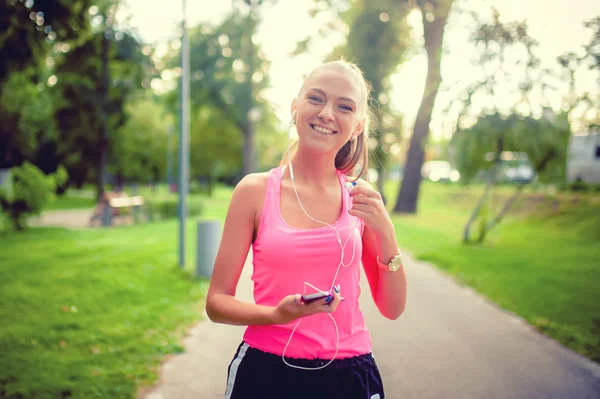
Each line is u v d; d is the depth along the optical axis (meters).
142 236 13.16
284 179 1.65
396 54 23.64
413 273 8.75
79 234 13.53
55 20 6.70
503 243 12.78
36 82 15.15
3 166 18.52
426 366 4.36
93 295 6.37
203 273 7.83
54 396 3.52
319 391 1.55
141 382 3.86
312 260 1.54
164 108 37.66
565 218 15.73
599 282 7.62
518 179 12.91
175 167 41.59
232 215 1.60
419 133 22.86
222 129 42.25
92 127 23.42
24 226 14.41
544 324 5.49
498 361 4.47
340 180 1.74
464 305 6.45
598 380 4.05
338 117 1.58
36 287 6.73
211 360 4.37
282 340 1.56
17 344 4.54
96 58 22.44
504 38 10.30
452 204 27.38
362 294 6.88
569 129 10.82
